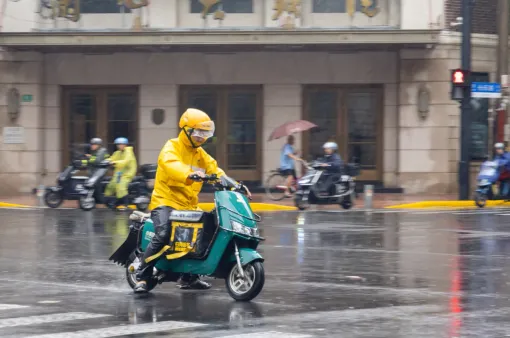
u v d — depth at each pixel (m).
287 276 14.76
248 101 36.84
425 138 35.59
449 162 35.56
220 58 36.47
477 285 13.77
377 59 36.16
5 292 13.20
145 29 34.50
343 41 33.41
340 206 31.08
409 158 35.66
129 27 35.88
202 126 12.33
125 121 37.00
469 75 31.67
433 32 33.25
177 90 36.72
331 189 29.14
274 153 36.53
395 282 14.09
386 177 36.34
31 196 35.09
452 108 35.47
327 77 36.34
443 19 35.19
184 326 10.52
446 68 35.41
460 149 32.53
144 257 12.60
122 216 26.28
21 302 12.34
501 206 31.55
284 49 35.66
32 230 22.23
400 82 35.69
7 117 36.06
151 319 11.02
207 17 35.84
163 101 36.66
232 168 36.88
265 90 36.53
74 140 37.09
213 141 36.88
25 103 36.03
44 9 35.66
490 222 24.50
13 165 36.06
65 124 37.03
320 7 35.84
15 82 36.00
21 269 15.67
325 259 16.94
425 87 35.44
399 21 35.28
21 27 35.22
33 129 36.09
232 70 36.47
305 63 36.34
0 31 35.03
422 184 35.62
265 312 11.45
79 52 36.31
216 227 12.12
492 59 36.28
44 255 17.56
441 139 35.53
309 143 36.69
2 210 28.70
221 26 35.84
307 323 10.67
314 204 29.88
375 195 34.97
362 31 33.28
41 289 13.48
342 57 36.22
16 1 35.16
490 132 34.53
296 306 11.90
